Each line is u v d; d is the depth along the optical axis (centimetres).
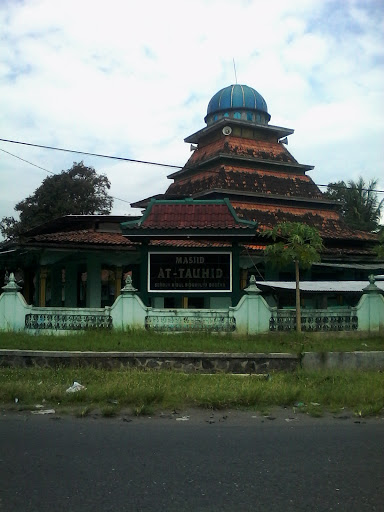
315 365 1160
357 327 1422
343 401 873
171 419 764
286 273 2295
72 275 2194
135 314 1345
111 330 1328
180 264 1430
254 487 482
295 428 716
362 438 663
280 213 2661
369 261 2503
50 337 1260
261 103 3045
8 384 920
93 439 648
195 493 467
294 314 1381
